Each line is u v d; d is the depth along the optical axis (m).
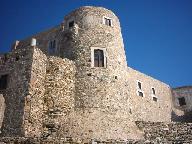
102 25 23.36
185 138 17.56
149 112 29.59
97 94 20.06
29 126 16.94
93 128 17.45
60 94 19.59
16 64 19.59
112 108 19.81
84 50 21.95
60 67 20.61
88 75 20.81
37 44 28.39
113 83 20.97
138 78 30.56
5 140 14.71
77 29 23.19
